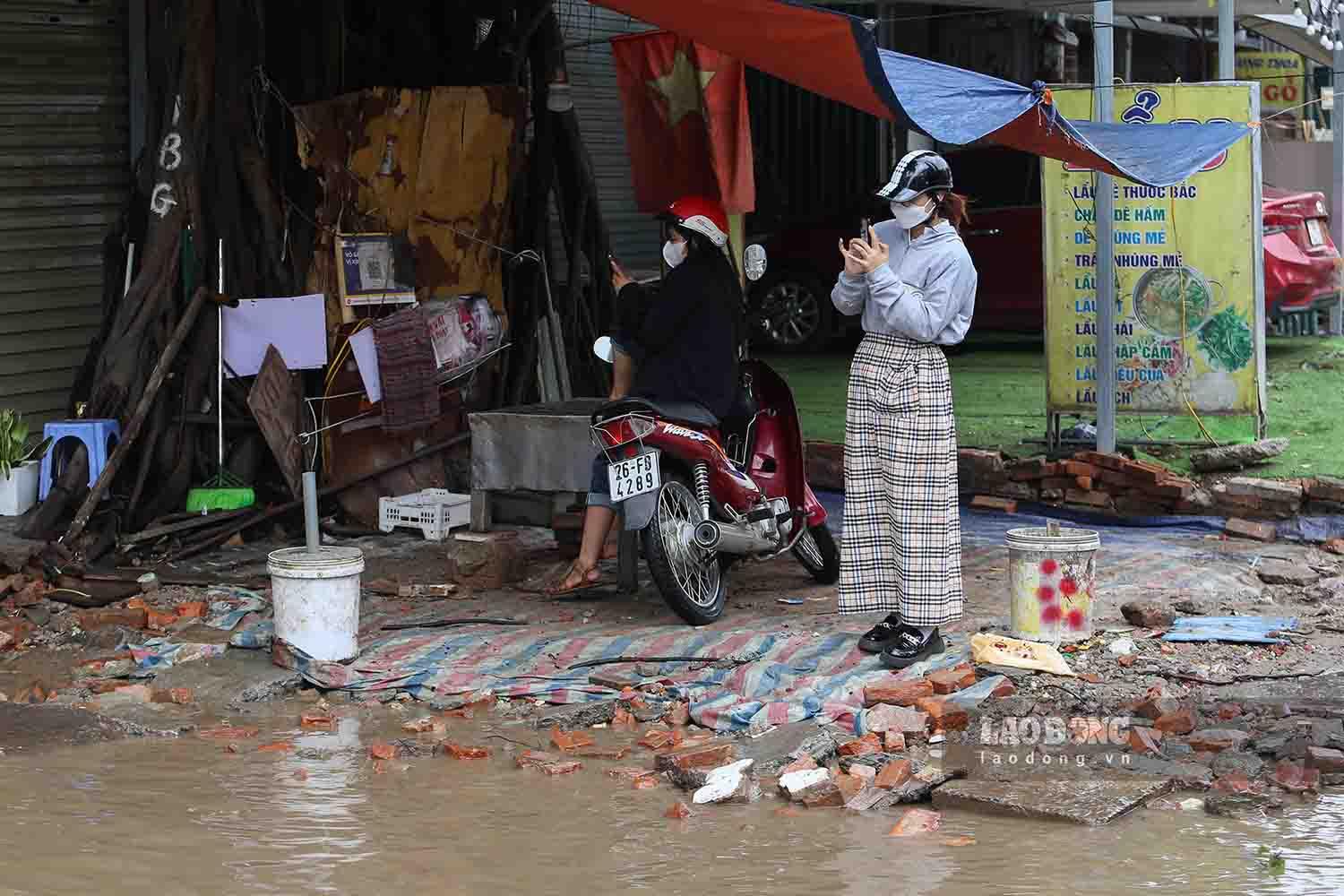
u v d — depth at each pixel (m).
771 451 8.22
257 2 10.20
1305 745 5.84
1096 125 9.48
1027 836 5.16
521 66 11.77
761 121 19.88
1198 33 24.12
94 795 5.59
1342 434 12.17
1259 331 11.07
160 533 9.16
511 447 9.28
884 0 15.22
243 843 5.09
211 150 9.95
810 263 17.80
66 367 10.72
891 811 5.45
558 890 4.70
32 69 10.40
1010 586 7.36
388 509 9.78
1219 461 10.95
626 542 8.34
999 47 21.69
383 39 11.68
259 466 9.93
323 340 9.88
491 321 10.58
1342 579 8.66
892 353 6.71
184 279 9.84
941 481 6.76
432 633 7.70
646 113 10.13
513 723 6.51
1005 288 17.41
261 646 7.47
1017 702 6.40
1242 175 10.92
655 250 16.06
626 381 8.37
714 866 4.90
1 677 7.17
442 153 10.51
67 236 10.66
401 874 4.83
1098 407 10.82
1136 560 9.09
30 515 9.18
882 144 19.67
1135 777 5.66
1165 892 4.66
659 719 6.54
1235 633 7.41
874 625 7.45
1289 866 4.86
